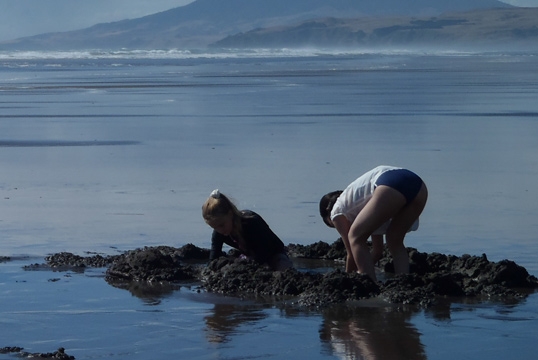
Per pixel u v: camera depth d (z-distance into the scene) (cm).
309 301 718
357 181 794
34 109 2827
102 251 924
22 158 1655
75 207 1163
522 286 783
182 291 769
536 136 1994
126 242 968
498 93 3591
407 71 6419
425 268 844
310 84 4428
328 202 830
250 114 2623
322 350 582
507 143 1862
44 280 802
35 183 1362
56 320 662
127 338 613
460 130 2131
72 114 2648
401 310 693
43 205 1178
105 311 691
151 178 1404
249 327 643
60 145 1864
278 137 1992
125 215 1113
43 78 5225
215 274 800
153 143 1897
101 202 1198
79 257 883
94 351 582
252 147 1806
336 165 1534
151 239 984
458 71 6406
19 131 2147
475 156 1652
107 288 773
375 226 772
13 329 636
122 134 2083
